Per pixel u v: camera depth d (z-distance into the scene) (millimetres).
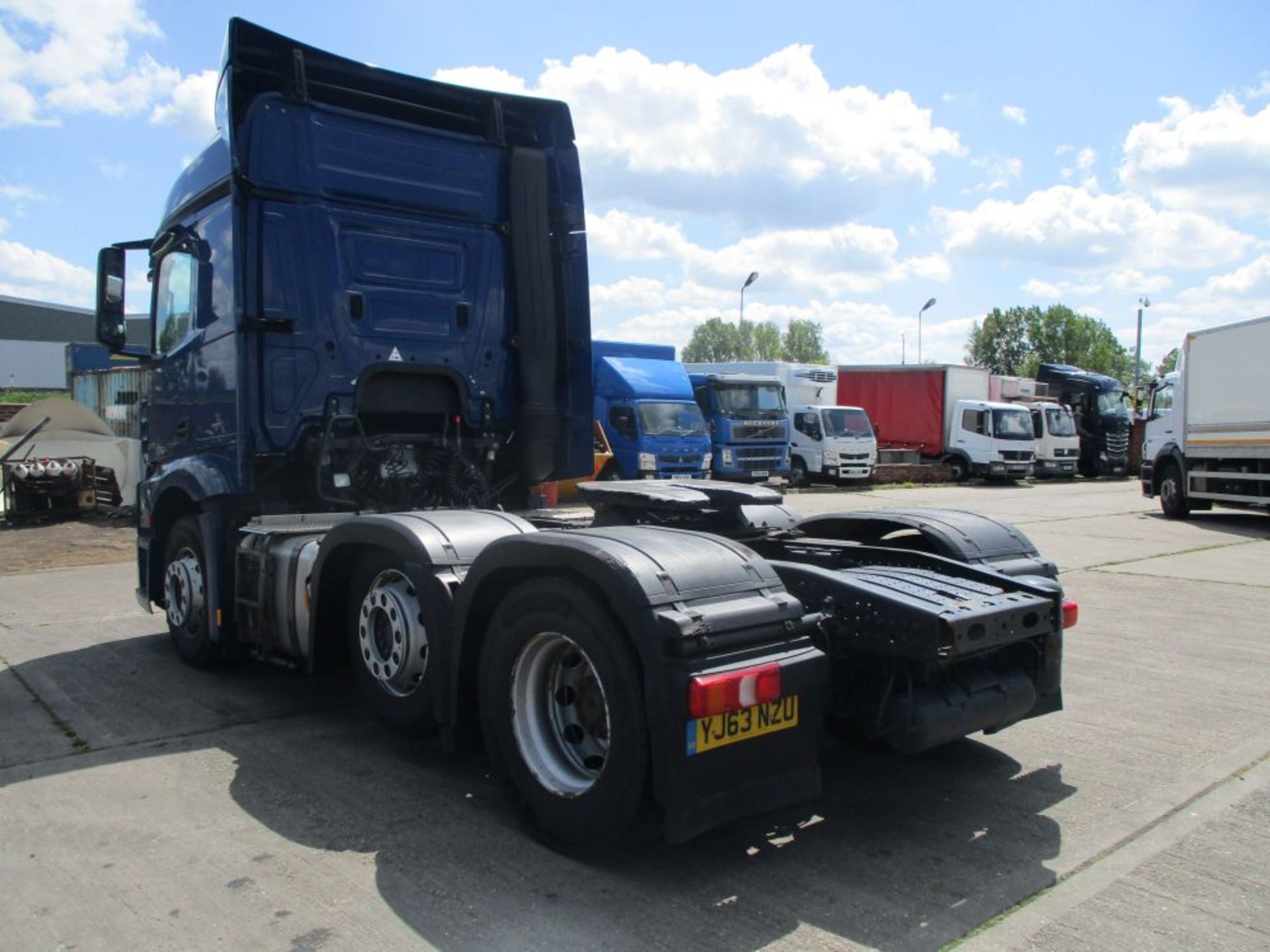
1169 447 17719
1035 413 32219
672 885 3342
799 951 2916
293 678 6105
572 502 6789
